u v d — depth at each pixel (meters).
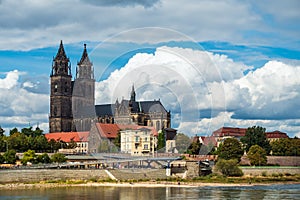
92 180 127.06
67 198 90.62
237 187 123.94
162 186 119.56
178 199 89.50
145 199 89.38
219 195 98.38
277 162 189.00
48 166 132.12
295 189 117.62
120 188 113.19
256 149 181.88
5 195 96.12
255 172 163.38
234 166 154.00
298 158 192.50
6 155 155.62
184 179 132.50
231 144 177.25
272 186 130.62
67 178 127.94
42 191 105.38
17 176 121.06
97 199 89.31
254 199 90.75
